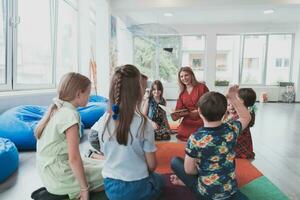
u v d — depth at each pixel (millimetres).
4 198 1844
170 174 2242
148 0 5887
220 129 1540
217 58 10312
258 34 10055
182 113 3348
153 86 3562
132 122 1507
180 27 9930
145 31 6512
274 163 2746
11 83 3545
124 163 1565
